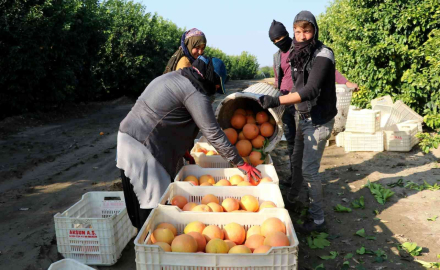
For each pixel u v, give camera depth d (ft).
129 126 10.23
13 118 36.65
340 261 11.59
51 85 40.68
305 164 12.75
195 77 9.79
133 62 61.31
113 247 11.32
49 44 39.32
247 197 9.76
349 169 20.30
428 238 12.75
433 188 16.87
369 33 26.55
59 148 27.48
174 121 10.12
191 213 8.57
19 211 15.72
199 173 12.00
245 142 13.05
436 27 24.77
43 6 36.73
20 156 24.85
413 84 23.97
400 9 25.94
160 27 82.99
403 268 11.02
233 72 181.06
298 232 13.52
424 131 26.27
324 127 12.28
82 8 45.88
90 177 20.52
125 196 10.80
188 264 6.96
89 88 52.95
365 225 14.02
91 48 51.88
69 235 11.37
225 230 8.29
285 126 15.51
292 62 12.28
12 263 11.43
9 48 33.96
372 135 23.22
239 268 6.95
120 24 62.75
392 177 18.79
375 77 27.14
